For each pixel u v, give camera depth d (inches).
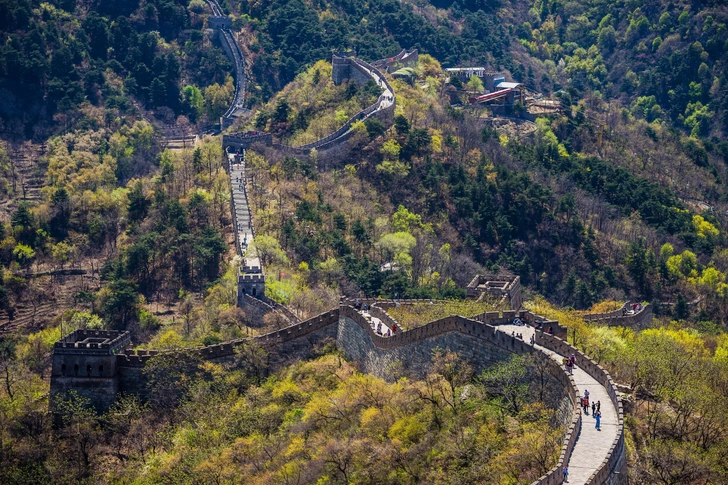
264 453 7731.3
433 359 7460.6
